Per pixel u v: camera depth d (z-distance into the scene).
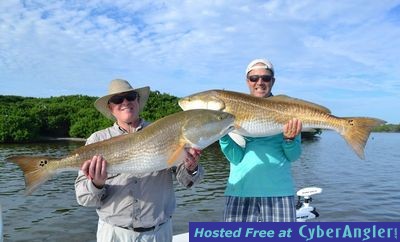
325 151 14.36
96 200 1.28
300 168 8.98
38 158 1.25
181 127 1.27
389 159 11.63
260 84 1.66
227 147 1.61
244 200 1.61
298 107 1.58
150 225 1.33
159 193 1.35
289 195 1.59
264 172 1.59
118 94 1.36
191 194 5.61
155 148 1.26
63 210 4.71
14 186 6.23
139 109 1.43
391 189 6.11
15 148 13.95
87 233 3.84
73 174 7.24
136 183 1.33
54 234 3.80
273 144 1.62
